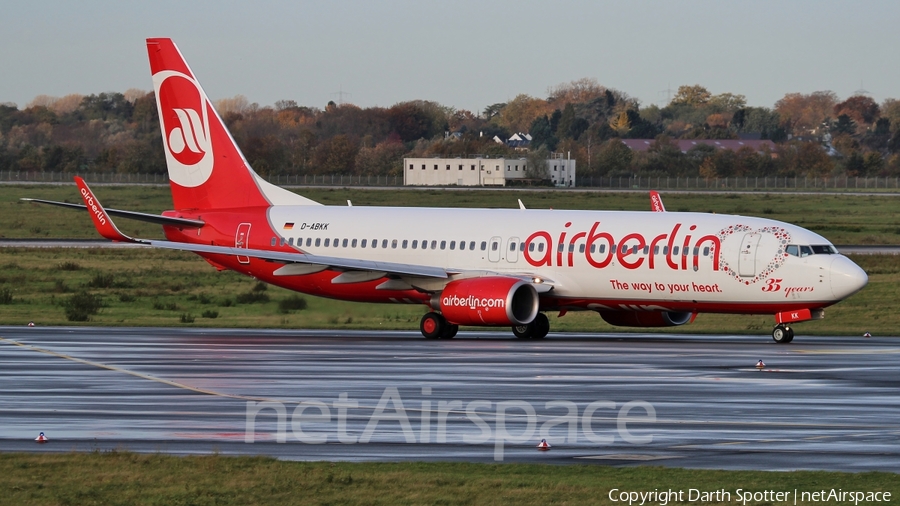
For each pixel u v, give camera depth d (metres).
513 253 151.75
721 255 140.62
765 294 139.38
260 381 100.00
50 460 64.06
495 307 142.00
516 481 59.50
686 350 129.50
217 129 172.88
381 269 150.00
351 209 166.88
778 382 100.12
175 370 107.75
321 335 149.88
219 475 60.62
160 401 88.12
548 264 149.62
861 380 101.56
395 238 159.75
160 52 174.38
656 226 145.75
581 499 55.94
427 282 153.88
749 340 145.25
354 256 161.88
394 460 66.44
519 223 153.75
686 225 144.50
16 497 56.12
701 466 64.81
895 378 102.94
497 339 146.50
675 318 152.50
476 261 154.00
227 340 139.62
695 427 77.25
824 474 61.94
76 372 106.19
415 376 103.81
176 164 175.62
